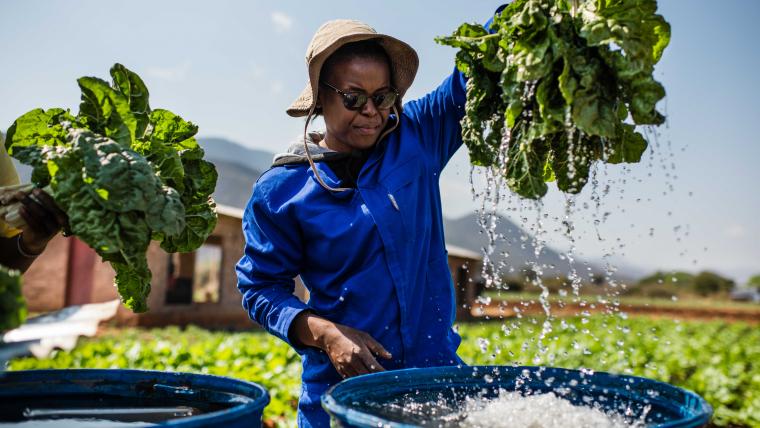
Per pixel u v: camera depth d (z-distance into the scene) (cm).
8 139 207
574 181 228
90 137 191
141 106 225
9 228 196
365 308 241
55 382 215
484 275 222
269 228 254
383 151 260
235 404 204
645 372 930
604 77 208
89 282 1862
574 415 186
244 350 966
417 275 248
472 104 230
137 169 188
